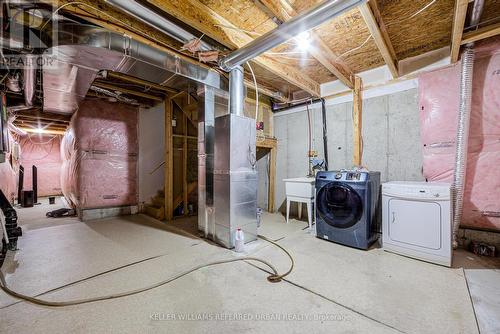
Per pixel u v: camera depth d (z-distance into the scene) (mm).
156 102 4871
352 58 3064
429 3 2043
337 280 1938
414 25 2375
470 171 2605
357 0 1552
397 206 2471
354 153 3484
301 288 1816
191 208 4777
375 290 1780
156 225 3840
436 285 1843
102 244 2873
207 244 2863
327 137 3998
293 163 4535
